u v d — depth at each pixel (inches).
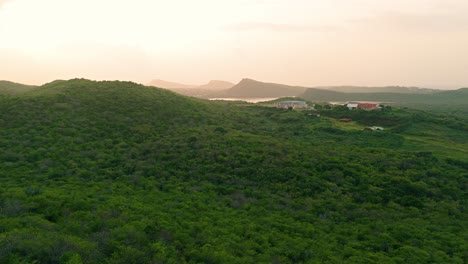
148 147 2191.2
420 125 4015.8
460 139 3516.2
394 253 1125.1
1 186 1312.7
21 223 903.1
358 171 2032.5
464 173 2204.7
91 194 1321.4
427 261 1066.7
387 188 1807.3
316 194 1686.8
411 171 2097.7
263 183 1788.9
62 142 2026.3
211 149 2198.6
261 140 2556.6
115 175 1712.6
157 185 1632.6
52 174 1569.9
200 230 1108.5
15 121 2201.0
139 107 3085.6
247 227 1194.6
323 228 1294.3
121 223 1009.5
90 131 2309.3
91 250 765.3
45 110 2484.0
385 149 2726.4
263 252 1007.6
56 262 693.9
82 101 2876.5
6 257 671.8
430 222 1444.4
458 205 1663.4
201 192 1588.3
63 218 1021.8
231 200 1512.1
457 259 1079.6
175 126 2807.6
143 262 784.9
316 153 2324.1
